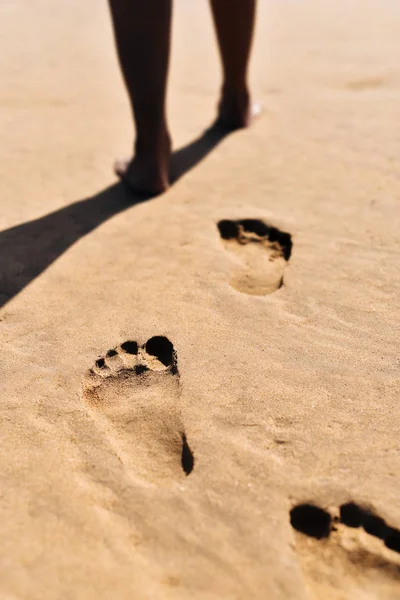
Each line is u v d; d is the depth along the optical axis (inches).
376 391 28.6
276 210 38.4
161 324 31.7
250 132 46.7
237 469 26.3
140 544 24.6
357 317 31.6
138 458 27.1
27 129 48.4
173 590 23.5
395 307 32.0
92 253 35.9
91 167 43.5
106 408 28.8
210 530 24.9
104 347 30.8
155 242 36.5
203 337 31.0
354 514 25.2
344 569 24.1
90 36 66.2
